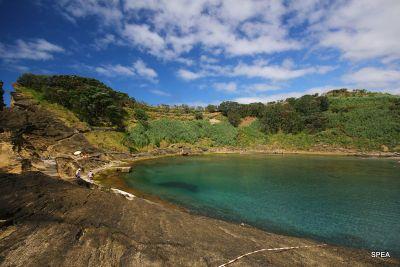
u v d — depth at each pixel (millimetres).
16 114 42781
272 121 75812
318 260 12508
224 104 88625
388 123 66938
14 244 11867
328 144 65750
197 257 11891
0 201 16250
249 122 81312
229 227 16047
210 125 75562
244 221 18641
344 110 77812
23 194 17547
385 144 62094
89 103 57156
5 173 22469
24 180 20562
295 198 24500
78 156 38750
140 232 13867
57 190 19047
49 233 13000
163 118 74750
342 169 40719
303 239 15234
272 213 20312
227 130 74188
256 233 15414
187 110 89312
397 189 27875
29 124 41156
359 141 64500
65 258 11156
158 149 57969
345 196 25203
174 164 44844
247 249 12938
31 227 13438
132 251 11984
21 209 15320
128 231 13844
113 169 35750
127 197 21688
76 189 19906
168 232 14211
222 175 35375
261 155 59906
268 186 29188
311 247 13875
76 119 52625
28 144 34719
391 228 17453
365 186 29344
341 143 65188
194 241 13406
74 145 43031
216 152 63812
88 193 19344
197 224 15906
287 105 85438
